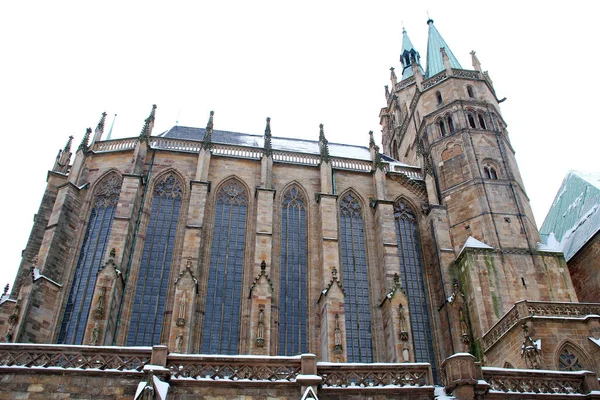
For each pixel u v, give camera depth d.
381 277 60.34
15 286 55.22
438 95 79.00
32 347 30.91
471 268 57.88
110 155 65.62
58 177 63.91
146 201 61.69
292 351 54.88
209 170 65.50
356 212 66.50
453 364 31.45
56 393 29.17
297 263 60.91
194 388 29.95
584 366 41.31
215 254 59.84
